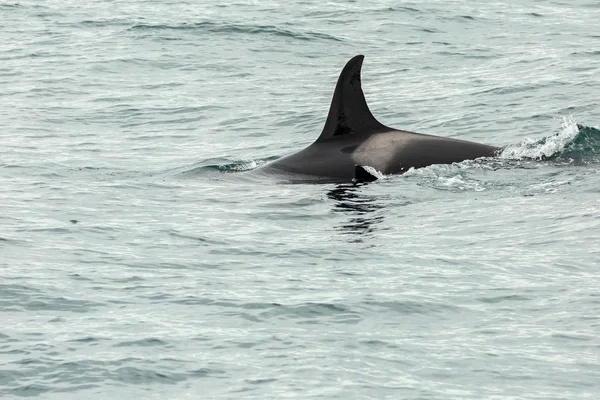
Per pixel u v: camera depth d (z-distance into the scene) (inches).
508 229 2504.9
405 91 4490.7
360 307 2004.2
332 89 4648.1
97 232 2568.9
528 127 3811.5
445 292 2087.8
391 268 2250.2
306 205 2802.7
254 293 2092.8
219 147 3767.2
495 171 2982.3
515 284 2123.5
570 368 1727.4
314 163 3102.9
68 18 6250.0
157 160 3558.1
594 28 5748.0
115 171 3368.6
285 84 4773.6
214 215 2741.1
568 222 2522.1
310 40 5561.0
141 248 2429.9
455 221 2596.0
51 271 2237.9
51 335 1870.1
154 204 2866.6
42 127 4089.6
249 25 5841.5
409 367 1733.5
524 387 1660.9
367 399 1619.1
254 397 1632.6
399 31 5748.0
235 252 2395.4
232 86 4753.9
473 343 1831.9
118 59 5275.6
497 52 5196.9
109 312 1989.4
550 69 4717.0
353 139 3139.8
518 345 1819.6
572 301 2015.3
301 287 2128.4
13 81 4886.8
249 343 1834.4
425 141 3112.7
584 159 3036.4
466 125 3902.6
